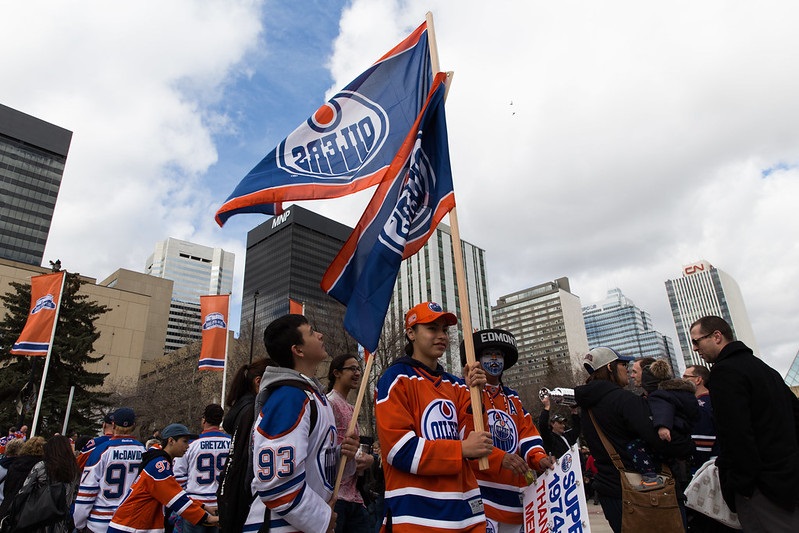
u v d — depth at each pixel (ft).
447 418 10.34
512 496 12.05
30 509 16.49
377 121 15.88
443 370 11.64
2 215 364.79
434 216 12.85
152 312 300.20
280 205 15.39
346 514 15.79
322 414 9.12
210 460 18.66
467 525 9.18
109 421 19.97
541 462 11.79
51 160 398.01
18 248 365.40
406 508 9.16
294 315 10.21
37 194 384.06
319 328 87.97
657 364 16.94
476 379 10.10
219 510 8.85
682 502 12.01
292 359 9.87
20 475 20.07
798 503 10.72
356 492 16.34
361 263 13.03
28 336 50.39
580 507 9.32
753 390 11.44
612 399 12.47
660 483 11.64
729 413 11.31
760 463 10.87
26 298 104.42
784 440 11.07
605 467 12.56
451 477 9.40
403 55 16.52
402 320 93.20
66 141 408.67
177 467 19.06
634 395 12.42
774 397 11.40
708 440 16.11
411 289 318.86
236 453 9.08
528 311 503.20
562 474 10.28
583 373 193.26
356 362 17.92
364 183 15.21
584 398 13.05
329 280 13.12
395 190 13.50
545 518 10.53
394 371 10.49
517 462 11.00
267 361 15.76
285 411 8.21
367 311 11.68
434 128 14.10
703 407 16.62
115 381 202.28
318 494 8.70
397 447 9.30
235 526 8.57
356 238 13.41
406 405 10.12
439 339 11.21
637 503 11.57
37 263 370.32
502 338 13.21
